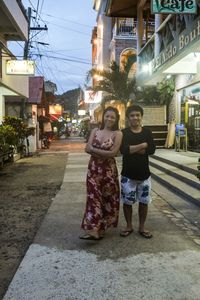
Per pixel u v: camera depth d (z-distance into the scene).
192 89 15.77
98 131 5.46
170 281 4.08
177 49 11.34
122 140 5.45
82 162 17.09
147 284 4.00
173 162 11.94
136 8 19.83
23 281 4.09
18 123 18.95
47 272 4.33
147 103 20.67
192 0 9.81
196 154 14.60
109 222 5.47
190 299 3.67
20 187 10.20
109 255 4.85
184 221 6.58
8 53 15.61
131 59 21.14
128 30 32.28
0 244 5.39
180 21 11.19
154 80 17.75
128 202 5.59
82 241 5.43
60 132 61.03
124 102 20.94
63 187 10.16
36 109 27.94
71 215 7.01
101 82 20.95
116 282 4.05
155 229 6.06
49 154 22.38
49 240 5.49
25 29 16.27
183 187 8.97
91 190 5.32
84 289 3.90
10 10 12.53
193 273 4.29
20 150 19.98
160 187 9.81
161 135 19.05
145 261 4.64
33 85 28.31
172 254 4.89
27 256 4.84
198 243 5.36
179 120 17.77
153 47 15.98
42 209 7.55
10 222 6.58
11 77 17.30
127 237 5.60
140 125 5.54
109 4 19.11
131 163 5.49
